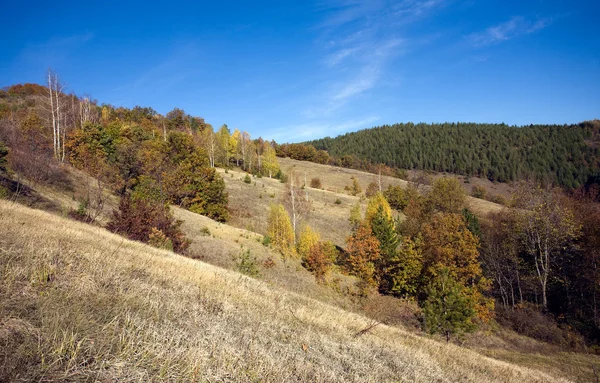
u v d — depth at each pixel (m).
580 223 35.19
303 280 28.44
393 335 12.89
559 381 13.91
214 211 45.22
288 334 7.36
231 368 4.40
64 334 3.62
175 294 7.28
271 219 37.94
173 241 21.30
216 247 28.11
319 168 118.81
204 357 4.38
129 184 37.44
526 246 36.97
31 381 2.92
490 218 53.28
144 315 5.28
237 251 28.73
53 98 47.62
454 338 21.66
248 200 56.50
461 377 8.97
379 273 33.12
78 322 4.11
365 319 14.59
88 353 3.62
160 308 5.89
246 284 12.34
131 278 7.25
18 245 6.63
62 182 29.84
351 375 5.88
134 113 94.69
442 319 20.11
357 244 32.34
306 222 50.19
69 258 6.84
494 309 32.47
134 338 4.29
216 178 48.44
